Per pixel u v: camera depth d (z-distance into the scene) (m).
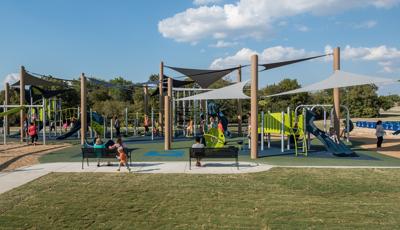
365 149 19.47
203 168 13.26
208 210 8.07
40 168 13.51
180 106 34.53
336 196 9.17
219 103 47.94
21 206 8.42
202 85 28.91
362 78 17.36
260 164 14.16
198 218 7.54
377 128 20.38
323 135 18.00
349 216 7.59
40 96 32.81
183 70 25.78
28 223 7.30
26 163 14.91
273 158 15.97
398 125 34.47
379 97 67.06
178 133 30.39
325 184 10.46
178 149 20.03
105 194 9.48
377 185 10.30
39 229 6.97
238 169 12.98
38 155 17.56
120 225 7.16
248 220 7.40
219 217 7.60
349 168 13.09
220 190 9.84
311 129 17.89
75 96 52.41
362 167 13.31
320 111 55.44
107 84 27.91
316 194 9.38
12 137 30.70
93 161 15.31
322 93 62.56
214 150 13.10
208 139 18.36
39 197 9.20
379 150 18.97
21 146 22.31
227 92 19.89
